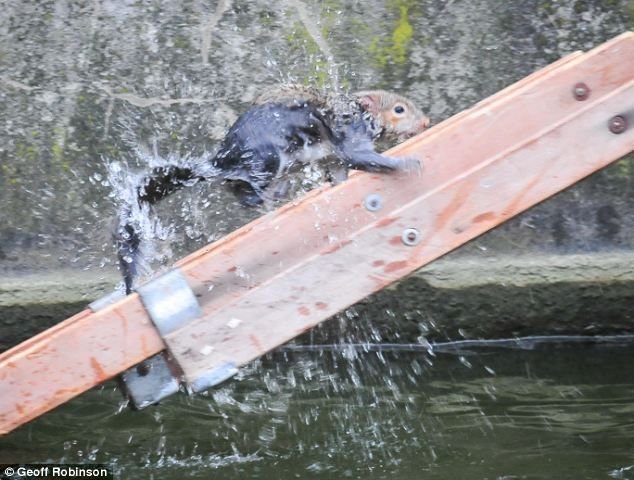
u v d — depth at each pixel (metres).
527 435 12.23
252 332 9.80
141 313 9.71
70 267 15.40
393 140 12.25
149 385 10.19
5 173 15.34
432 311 15.36
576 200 15.39
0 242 15.40
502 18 15.23
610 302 15.36
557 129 9.88
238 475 11.40
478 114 9.84
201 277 9.75
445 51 15.28
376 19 15.26
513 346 15.42
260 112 11.49
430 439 12.24
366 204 9.82
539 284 15.28
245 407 13.36
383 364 14.84
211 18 15.28
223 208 15.28
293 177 11.91
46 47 15.25
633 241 15.45
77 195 15.39
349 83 15.34
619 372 14.23
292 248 9.80
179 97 15.34
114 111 15.34
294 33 15.30
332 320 15.44
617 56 9.88
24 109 15.29
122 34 15.28
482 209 9.88
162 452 12.06
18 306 15.17
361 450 11.95
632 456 11.56
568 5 15.18
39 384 9.70
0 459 11.88
